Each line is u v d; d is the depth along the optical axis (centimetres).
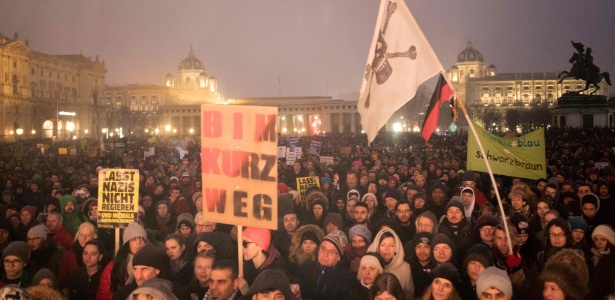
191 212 1356
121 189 889
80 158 3322
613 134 4725
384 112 775
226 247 783
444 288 607
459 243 839
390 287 578
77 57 14250
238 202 716
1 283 754
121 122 14388
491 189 1424
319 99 17112
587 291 564
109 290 774
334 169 2133
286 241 934
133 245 780
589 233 971
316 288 739
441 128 13025
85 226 859
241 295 666
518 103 18050
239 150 718
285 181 1859
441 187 1134
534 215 1020
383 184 1544
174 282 682
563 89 19288
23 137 10194
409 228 1008
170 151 4434
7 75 11094
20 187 1641
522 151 1409
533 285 687
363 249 809
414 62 755
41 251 898
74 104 13338
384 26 792
